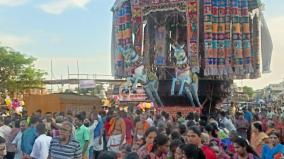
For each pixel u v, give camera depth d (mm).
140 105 39594
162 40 29062
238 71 28281
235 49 28359
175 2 28219
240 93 65312
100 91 62562
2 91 63250
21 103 41781
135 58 29922
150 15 29516
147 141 9039
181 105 27875
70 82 66000
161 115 20047
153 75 28953
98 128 17297
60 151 9461
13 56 64188
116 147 15727
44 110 30656
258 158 8648
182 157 6730
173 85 27453
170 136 10180
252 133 11398
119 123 15906
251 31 30422
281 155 9656
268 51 31656
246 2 28766
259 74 31172
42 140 11539
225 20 28219
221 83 29594
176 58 27719
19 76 64812
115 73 31812
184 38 28828
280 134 14320
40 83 66562
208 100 28844
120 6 30828
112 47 33031
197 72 27531
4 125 14625
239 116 21625
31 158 11758
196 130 8445
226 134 13672
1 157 7539
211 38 27922
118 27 31094
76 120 15727
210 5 27953
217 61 27938
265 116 24328
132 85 31109
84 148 14664
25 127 14008
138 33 29953
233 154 8922
